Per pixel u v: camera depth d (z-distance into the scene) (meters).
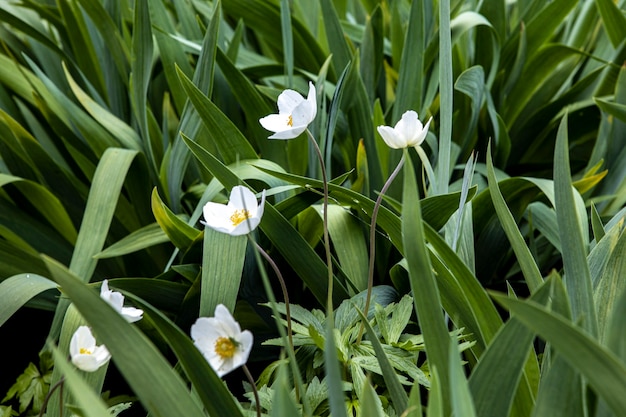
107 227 1.47
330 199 1.45
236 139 1.44
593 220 1.24
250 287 1.42
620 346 0.82
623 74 1.68
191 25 2.00
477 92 1.65
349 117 1.67
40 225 1.69
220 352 0.92
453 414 0.88
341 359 1.18
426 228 1.08
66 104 1.67
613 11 1.83
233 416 0.95
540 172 1.93
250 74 1.92
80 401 0.78
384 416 1.09
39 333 1.73
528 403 0.98
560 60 1.90
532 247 1.52
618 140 1.72
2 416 1.35
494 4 1.96
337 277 1.46
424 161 1.25
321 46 2.05
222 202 1.50
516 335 0.88
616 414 0.81
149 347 0.87
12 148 1.70
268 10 1.92
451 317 1.17
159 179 1.67
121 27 2.01
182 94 1.75
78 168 1.84
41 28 2.04
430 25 1.85
